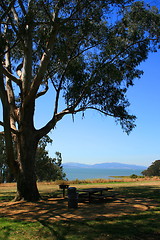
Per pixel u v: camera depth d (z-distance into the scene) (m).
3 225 7.05
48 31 12.60
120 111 13.82
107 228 6.48
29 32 11.91
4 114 10.60
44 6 11.36
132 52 13.38
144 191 15.46
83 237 5.79
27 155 12.16
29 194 11.88
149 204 10.18
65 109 13.80
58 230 6.42
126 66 13.66
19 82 12.70
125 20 12.75
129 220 7.27
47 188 20.42
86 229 6.45
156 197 12.34
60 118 13.62
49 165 55.09
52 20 11.91
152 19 12.94
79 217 7.91
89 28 11.77
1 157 49.72
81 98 13.26
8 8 10.56
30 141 12.34
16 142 12.77
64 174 64.06
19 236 5.99
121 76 13.33
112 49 12.95
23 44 12.12
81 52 14.13
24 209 9.65
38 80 11.81
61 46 13.74
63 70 15.18
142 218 7.50
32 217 8.12
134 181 26.67
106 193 14.38
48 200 11.90
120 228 6.45
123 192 14.94
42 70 11.71
